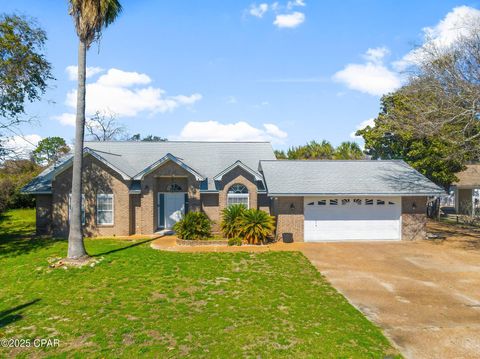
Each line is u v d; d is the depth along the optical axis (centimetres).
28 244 2144
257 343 853
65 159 2845
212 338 883
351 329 934
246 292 1232
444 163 3155
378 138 3666
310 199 2205
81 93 1684
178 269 1523
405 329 950
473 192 4050
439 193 2175
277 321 980
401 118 2402
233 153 2897
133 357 802
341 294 1222
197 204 2400
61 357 807
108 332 928
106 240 2222
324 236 2206
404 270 1532
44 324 992
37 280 1399
